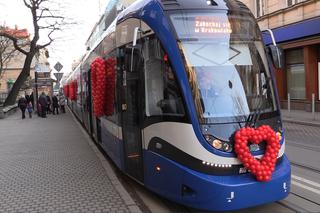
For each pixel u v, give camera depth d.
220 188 6.00
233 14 7.04
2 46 49.47
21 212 6.90
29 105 31.28
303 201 7.11
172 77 6.62
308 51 25.48
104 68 10.31
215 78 6.57
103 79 10.27
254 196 6.11
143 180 7.56
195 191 6.20
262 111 6.66
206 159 6.15
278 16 28.56
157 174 7.00
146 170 7.38
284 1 27.88
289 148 12.49
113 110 9.49
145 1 7.65
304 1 25.36
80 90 22.83
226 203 6.01
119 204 7.11
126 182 8.77
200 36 6.73
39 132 19.80
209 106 6.39
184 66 6.52
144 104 7.36
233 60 6.77
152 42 7.10
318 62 25.44
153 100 7.09
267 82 6.96
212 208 6.07
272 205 6.93
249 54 6.93
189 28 6.73
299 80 27.59
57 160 11.64
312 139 14.33
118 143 8.95
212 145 6.18
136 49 7.66
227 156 6.16
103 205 7.07
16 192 8.25
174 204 7.21
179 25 6.75
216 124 6.30
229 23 6.94
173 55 6.62
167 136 6.70
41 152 13.30
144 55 7.36
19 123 25.86
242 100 6.58
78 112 26.09
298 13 26.20
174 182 6.56
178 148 6.48
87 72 16.81
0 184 9.01
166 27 6.79
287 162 6.72
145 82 7.34
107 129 10.47
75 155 12.36
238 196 6.02
